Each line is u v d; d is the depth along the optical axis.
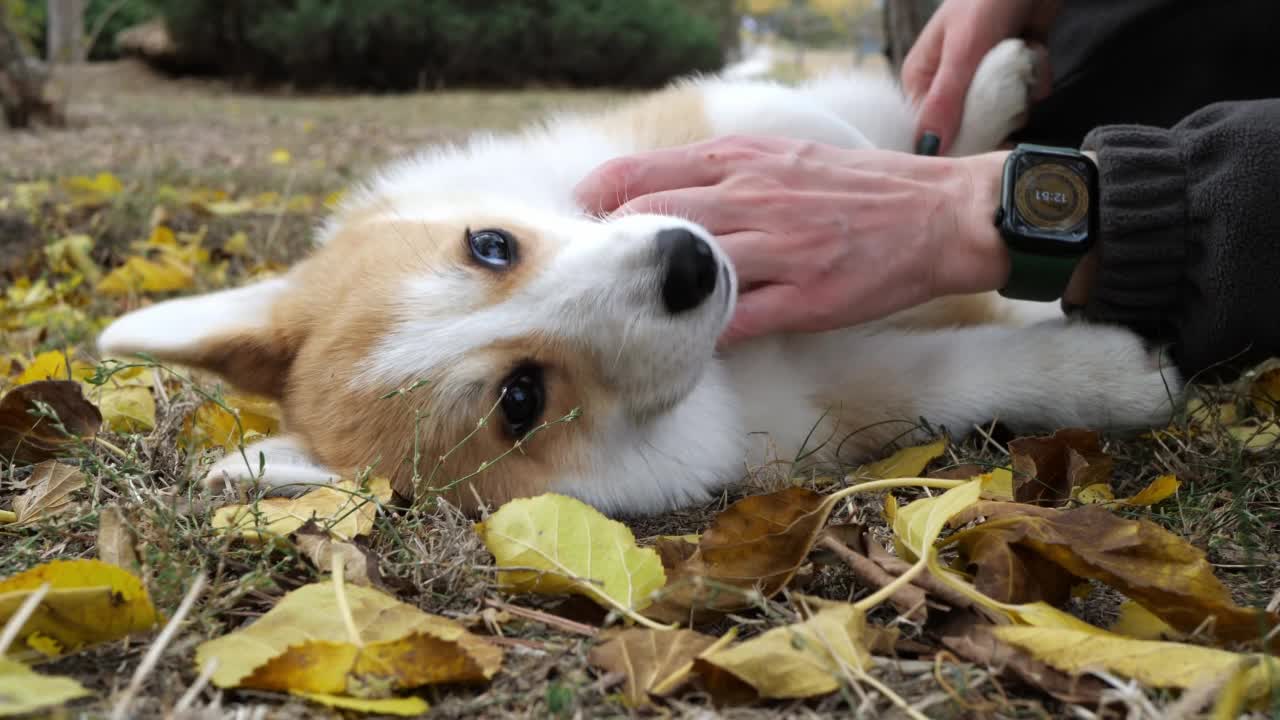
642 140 0.68
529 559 0.44
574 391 0.54
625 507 0.56
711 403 0.59
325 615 0.41
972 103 0.71
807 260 0.57
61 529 0.48
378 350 0.55
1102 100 0.75
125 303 0.89
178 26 3.49
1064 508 0.47
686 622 0.42
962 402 0.60
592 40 3.59
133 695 0.36
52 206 1.19
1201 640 0.40
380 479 0.52
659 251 0.52
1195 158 0.55
